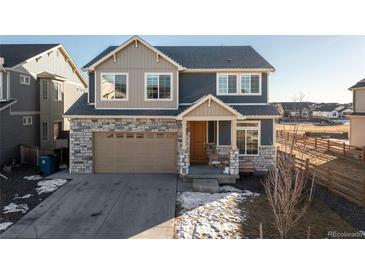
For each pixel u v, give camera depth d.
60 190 13.09
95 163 16.41
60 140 22.12
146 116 15.86
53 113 24.11
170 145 16.38
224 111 14.31
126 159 16.44
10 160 19.16
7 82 19.19
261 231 8.23
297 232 9.08
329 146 24.30
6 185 13.88
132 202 11.55
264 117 16.09
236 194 12.48
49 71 24.20
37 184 14.04
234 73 17.36
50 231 9.08
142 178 15.22
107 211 10.65
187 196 12.20
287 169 9.74
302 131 39.91
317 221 9.86
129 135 16.34
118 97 16.70
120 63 16.61
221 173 14.64
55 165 16.69
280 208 9.30
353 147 22.30
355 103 25.16
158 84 16.72
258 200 11.72
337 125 56.25
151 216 10.16
